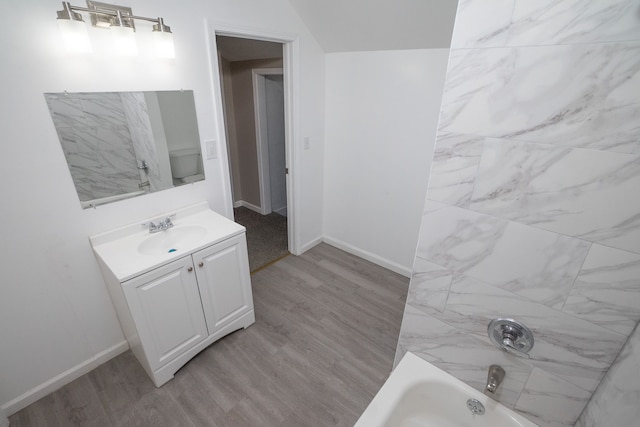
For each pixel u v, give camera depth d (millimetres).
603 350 1105
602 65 868
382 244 3020
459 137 1183
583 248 1045
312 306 2518
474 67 1073
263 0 2152
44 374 1766
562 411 1284
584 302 1097
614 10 815
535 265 1161
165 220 1979
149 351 1713
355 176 2973
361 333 2252
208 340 2027
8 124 1396
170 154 1980
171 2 1737
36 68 1411
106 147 1709
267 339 2180
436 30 2014
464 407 1512
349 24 2287
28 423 1631
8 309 1570
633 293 996
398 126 2545
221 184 2305
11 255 1526
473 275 1333
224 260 1952
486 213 1213
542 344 1240
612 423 977
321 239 3527
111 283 1686
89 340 1904
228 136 4012
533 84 986
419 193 2607
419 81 2326
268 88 3674
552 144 1008
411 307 1599
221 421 1648
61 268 1699
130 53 1604
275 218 4129
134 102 1748
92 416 1666
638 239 942
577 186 1001
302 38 2502
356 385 1861
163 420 1650
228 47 3268
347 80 2705
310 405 1739
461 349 1493
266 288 2727
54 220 1621
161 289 1674
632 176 906
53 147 1539
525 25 947
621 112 876
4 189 1445
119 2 1556
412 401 1540
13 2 1297
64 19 1364
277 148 4074
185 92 1937
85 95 1571
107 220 1811
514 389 1382
